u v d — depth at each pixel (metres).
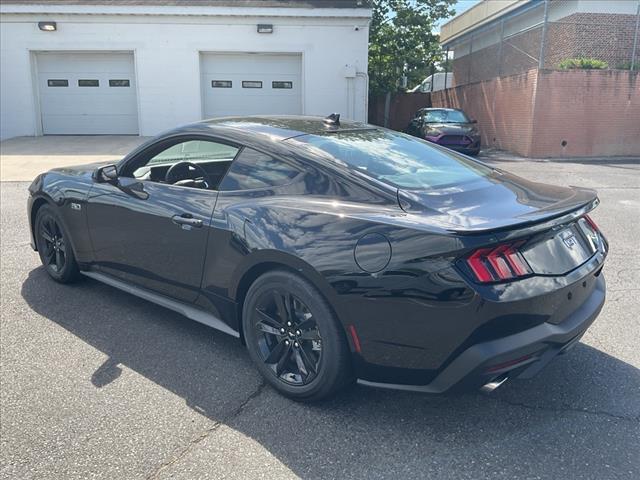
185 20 17.28
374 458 2.61
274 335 3.17
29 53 17.39
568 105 15.60
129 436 2.75
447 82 28.59
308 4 17.56
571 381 3.31
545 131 15.68
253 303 3.17
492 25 22.62
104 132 18.19
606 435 2.79
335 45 17.61
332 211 2.88
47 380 3.26
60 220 4.48
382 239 2.66
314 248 2.83
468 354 2.54
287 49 17.61
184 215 3.49
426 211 2.74
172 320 4.12
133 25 17.30
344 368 2.88
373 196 2.90
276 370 3.12
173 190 3.66
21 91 17.62
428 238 2.55
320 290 2.84
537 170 13.02
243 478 2.46
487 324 2.50
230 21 17.34
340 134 3.61
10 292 4.61
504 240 2.51
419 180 3.11
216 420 2.90
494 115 18.11
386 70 25.08
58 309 4.28
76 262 4.57
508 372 2.60
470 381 2.58
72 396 3.09
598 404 3.06
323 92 17.94
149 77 17.64
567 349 2.89
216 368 3.44
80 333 3.88
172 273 3.67
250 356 3.32
